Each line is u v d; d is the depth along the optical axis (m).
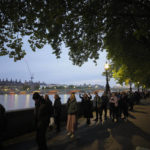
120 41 11.41
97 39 12.45
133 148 5.57
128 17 8.19
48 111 5.18
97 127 9.07
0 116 5.29
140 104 26.23
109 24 10.48
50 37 10.42
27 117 7.90
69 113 7.16
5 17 9.25
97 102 11.12
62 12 8.71
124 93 12.25
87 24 10.73
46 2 8.92
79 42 12.16
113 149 5.48
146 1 7.33
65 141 6.39
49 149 5.45
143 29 5.21
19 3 8.91
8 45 10.32
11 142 6.22
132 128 8.77
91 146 5.80
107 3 9.23
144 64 12.48
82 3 9.58
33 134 7.56
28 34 10.28
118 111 11.49
